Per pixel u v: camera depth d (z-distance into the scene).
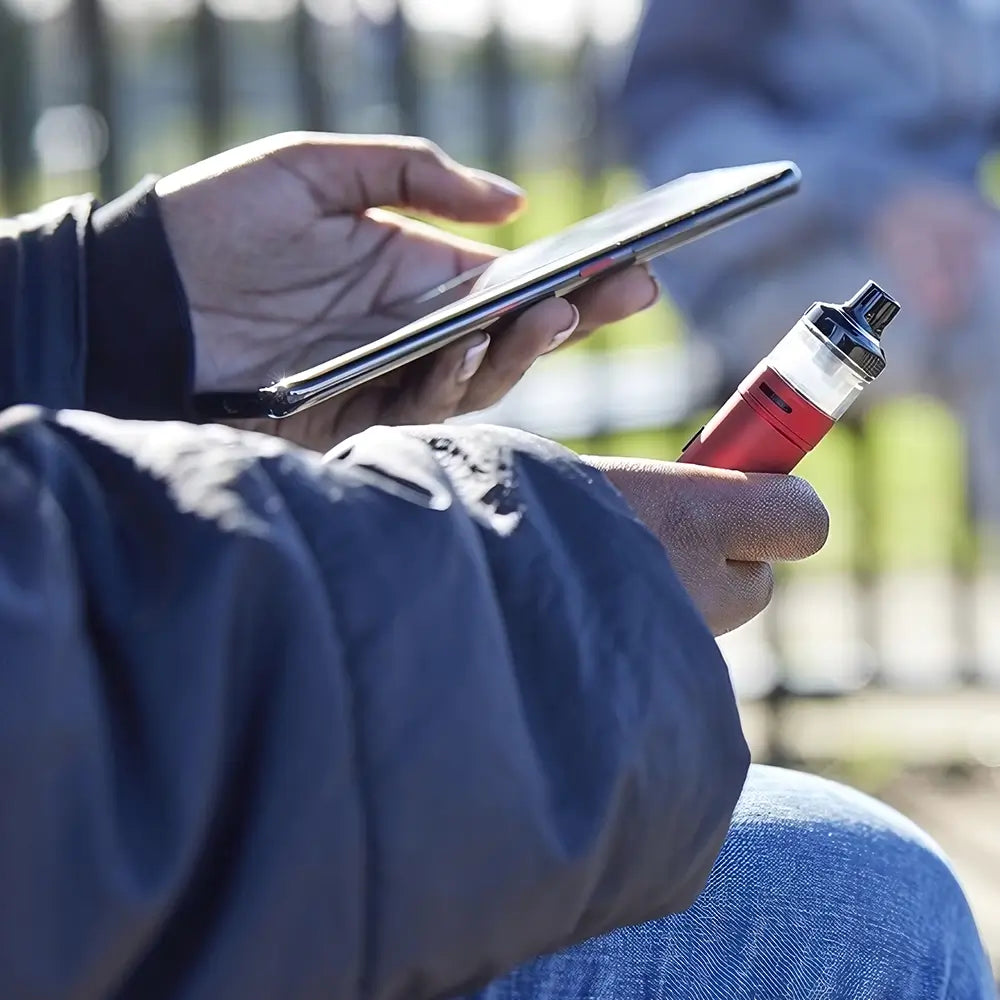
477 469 1.34
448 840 1.16
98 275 2.10
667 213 2.12
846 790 2.03
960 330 4.61
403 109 5.94
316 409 2.38
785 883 1.73
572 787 1.22
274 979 1.10
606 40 6.03
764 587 1.64
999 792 5.53
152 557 1.12
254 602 1.11
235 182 2.43
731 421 1.73
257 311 2.46
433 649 1.17
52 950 1.03
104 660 1.10
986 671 6.11
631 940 1.65
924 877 1.84
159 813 1.06
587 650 1.26
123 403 2.12
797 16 4.69
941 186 4.55
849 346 1.68
